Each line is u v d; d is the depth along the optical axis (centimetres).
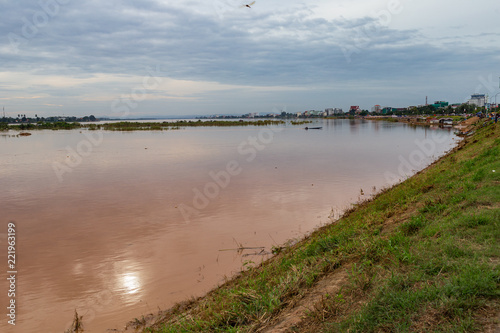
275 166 2352
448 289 365
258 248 912
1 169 2305
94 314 627
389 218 830
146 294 694
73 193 1581
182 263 834
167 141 4684
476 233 507
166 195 1524
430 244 510
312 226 1074
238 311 478
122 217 1209
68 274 786
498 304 334
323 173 2052
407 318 339
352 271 490
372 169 2173
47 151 3431
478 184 811
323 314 391
